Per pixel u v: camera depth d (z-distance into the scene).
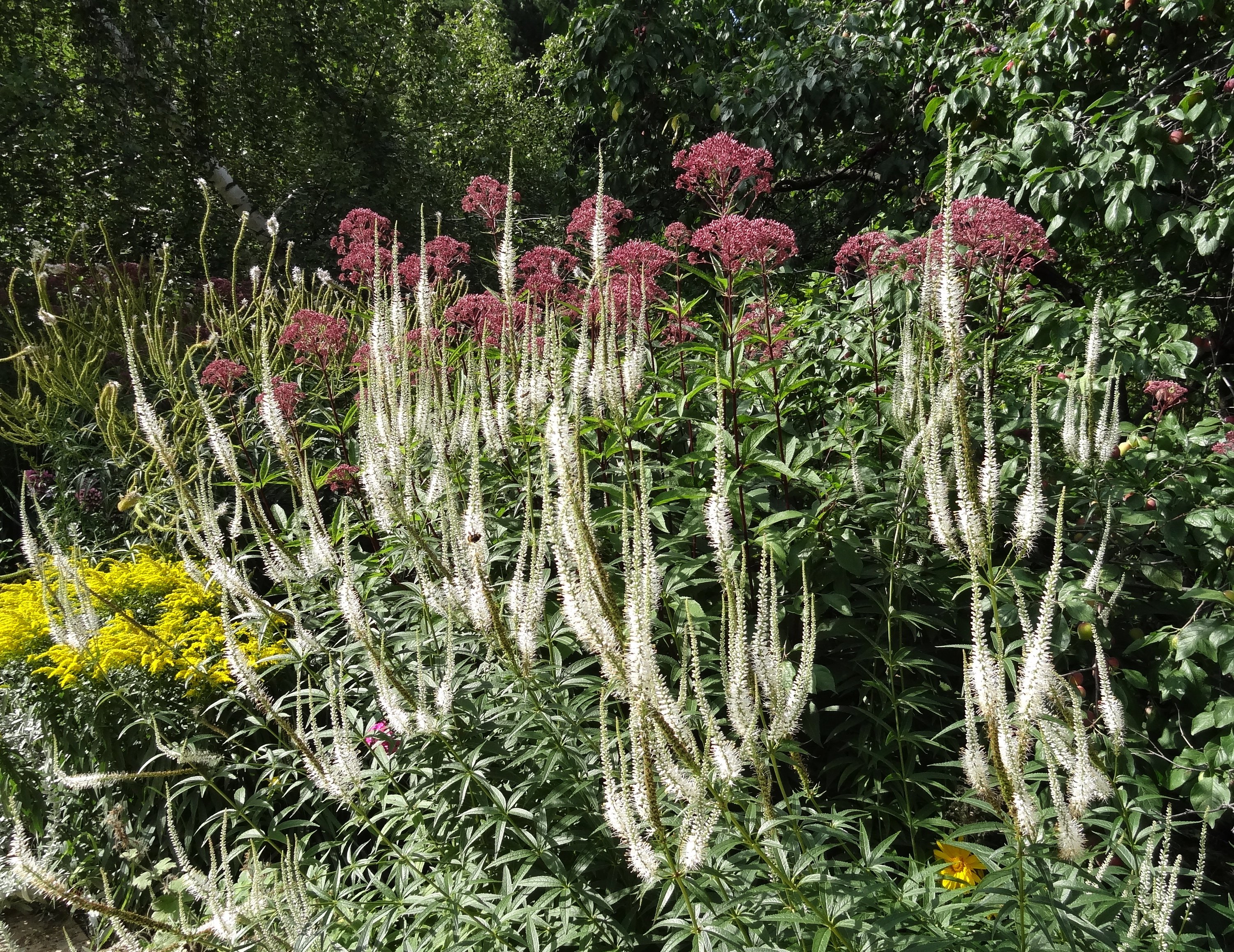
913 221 9.32
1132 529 4.13
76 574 3.64
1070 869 2.47
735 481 3.87
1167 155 5.34
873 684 3.44
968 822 3.52
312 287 9.81
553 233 13.09
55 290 9.27
